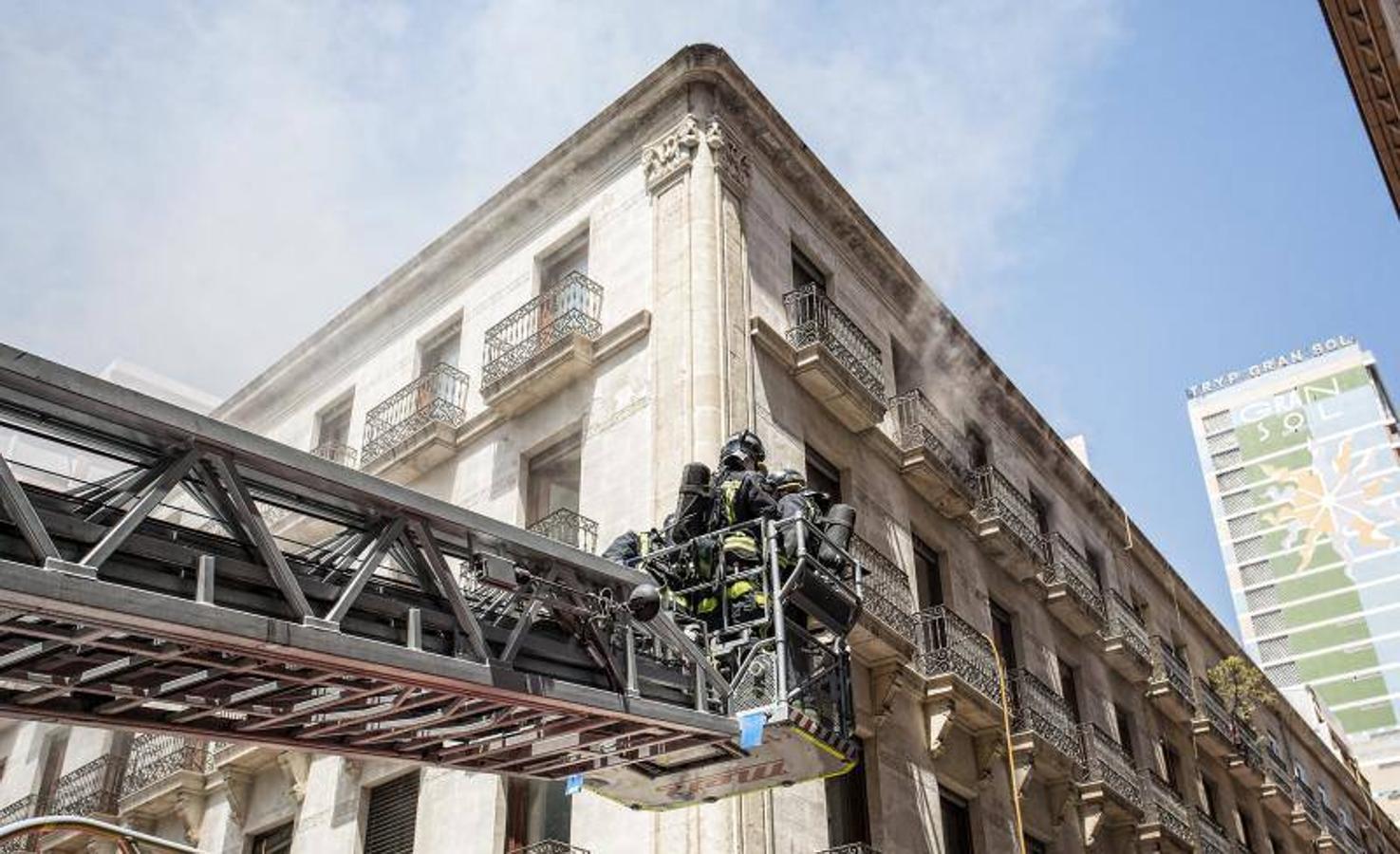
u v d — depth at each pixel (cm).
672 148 1788
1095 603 2489
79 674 643
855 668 1600
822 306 1831
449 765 848
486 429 1845
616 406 1641
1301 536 14125
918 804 1614
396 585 706
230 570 616
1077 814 2061
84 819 631
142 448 596
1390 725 12669
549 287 1950
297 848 1723
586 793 1402
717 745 857
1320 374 14912
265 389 2461
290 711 707
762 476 943
